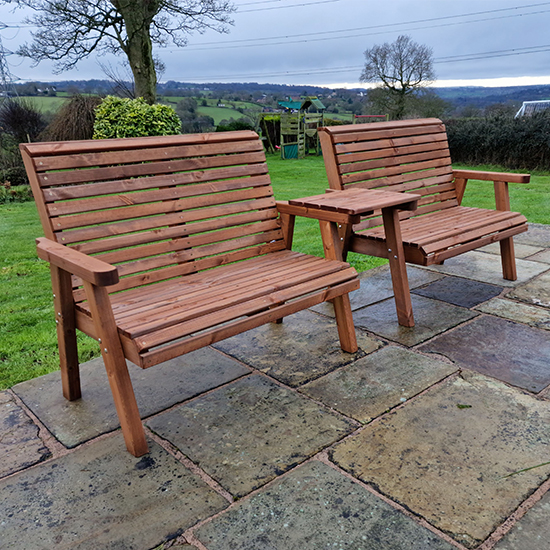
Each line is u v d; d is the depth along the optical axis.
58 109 11.90
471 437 1.81
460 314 2.93
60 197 1.95
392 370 2.32
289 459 1.72
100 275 1.48
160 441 1.85
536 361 2.36
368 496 1.53
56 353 2.65
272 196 2.67
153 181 2.24
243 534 1.40
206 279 2.22
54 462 1.75
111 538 1.41
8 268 4.36
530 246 4.34
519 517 1.43
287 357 2.49
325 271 2.22
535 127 12.15
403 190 3.29
